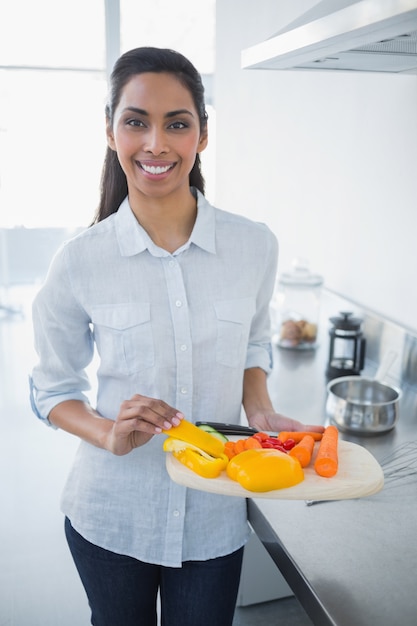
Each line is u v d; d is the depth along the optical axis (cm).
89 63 534
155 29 507
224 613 127
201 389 118
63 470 285
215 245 118
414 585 101
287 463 102
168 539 119
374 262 205
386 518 119
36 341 121
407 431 157
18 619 196
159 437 116
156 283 114
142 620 128
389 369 175
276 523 117
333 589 100
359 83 203
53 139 555
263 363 139
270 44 115
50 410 121
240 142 305
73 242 114
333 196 226
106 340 116
